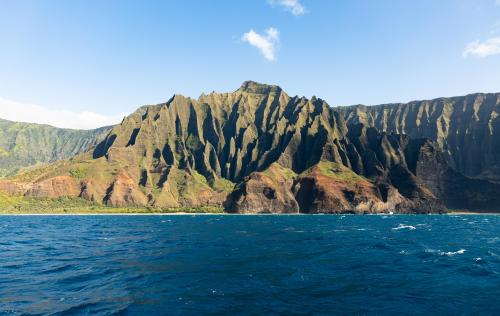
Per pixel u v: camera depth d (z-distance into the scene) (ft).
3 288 110.32
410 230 354.13
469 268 138.92
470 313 87.10
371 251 188.85
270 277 123.85
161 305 91.91
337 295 101.35
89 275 128.88
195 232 334.85
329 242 235.61
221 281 117.91
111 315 84.33
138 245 224.94
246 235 295.89
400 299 97.76
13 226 436.35
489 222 546.26
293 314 85.56
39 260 165.27
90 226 437.17
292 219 640.58
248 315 84.53
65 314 84.99
